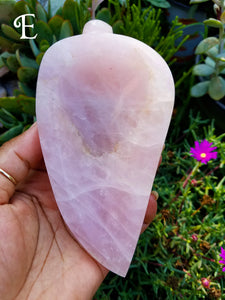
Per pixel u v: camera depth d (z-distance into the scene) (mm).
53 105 127
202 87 227
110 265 136
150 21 218
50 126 129
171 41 224
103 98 123
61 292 146
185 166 227
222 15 197
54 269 152
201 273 186
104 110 123
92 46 123
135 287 194
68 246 159
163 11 263
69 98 125
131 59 122
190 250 194
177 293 177
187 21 257
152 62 123
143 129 124
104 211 130
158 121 124
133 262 197
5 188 154
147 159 125
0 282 136
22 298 143
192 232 194
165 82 123
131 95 122
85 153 128
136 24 218
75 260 155
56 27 205
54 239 161
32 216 161
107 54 122
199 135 255
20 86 207
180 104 269
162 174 229
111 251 134
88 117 125
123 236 132
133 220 130
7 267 138
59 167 131
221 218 199
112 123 124
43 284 147
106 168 128
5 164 155
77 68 123
